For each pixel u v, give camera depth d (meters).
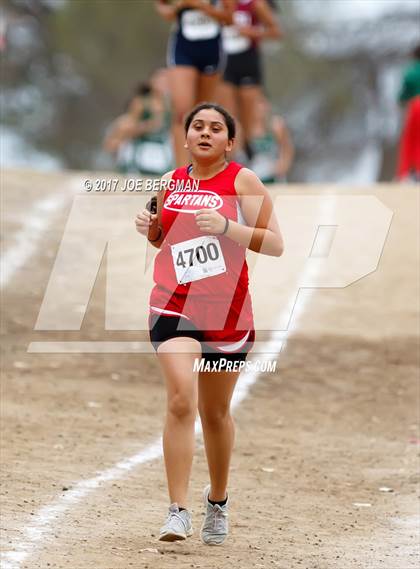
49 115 104.69
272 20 37.22
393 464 21.28
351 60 107.19
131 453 20.59
